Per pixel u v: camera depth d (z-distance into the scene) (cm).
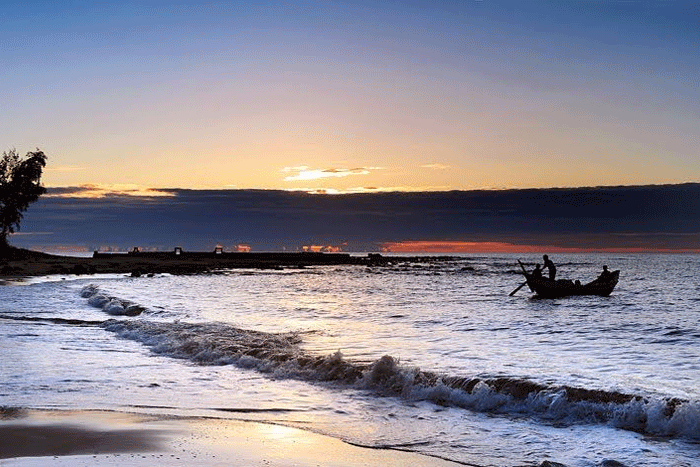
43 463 1115
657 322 3788
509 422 1477
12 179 11669
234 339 2594
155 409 1557
